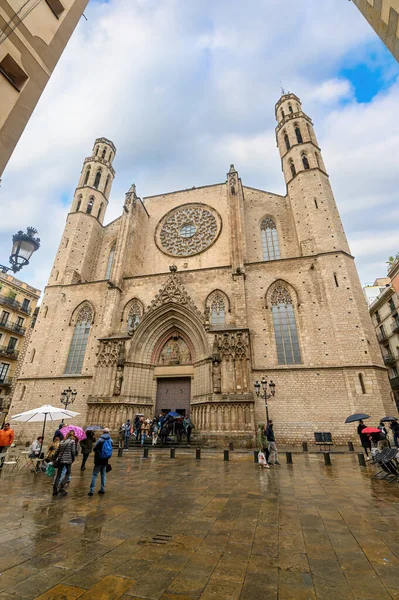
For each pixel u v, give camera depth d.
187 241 39.12
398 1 5.64
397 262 36.19
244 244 32.75
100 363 29.11
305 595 4.04
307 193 33.16
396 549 5.52
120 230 36.16
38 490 10.45
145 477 12.58
